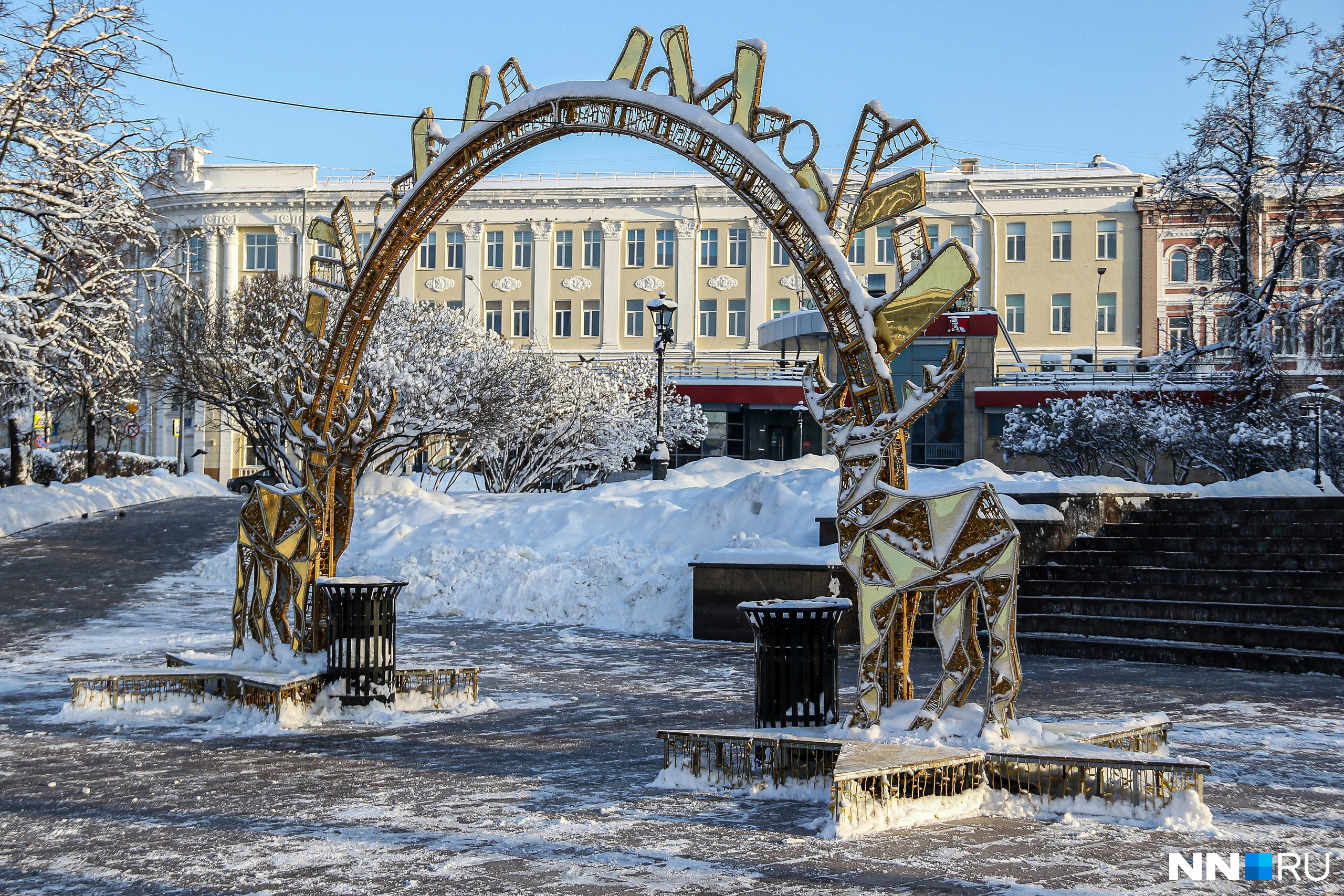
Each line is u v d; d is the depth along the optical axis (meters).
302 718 9.65
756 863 5.50
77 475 46.69
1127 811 6.43
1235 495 17.77
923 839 5.97
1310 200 34.44
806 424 50.56
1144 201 60.38
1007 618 7.00
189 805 6.71
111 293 27.80
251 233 65.81
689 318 65.44
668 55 8.30
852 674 12.38
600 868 5.41
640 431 38.81
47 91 25.47
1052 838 5.99
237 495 43.12
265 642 10.53
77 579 21.84
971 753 6.63
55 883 5.22
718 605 16.12
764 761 7.21
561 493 24.78
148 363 30.27
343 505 10.76
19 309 25.69
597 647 15.38
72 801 6.83
